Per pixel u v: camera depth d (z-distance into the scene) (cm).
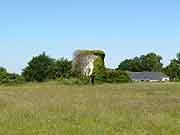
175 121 1719
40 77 10025
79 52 7469
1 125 1588
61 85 6309
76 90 4544
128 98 3203
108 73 7250
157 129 1499
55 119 1795
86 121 1734
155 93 3903
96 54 7288
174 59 13938
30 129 1497
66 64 10462
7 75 7544
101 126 1581
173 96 3422
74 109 2245
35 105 2498
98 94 3781
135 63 17738
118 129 1514
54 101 2861
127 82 7338
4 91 4369
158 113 2039
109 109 2252
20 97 3325
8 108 2305
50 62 10262
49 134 1391
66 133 1411
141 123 1659
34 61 10169
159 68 17538
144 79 13538
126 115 1948
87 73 7250
